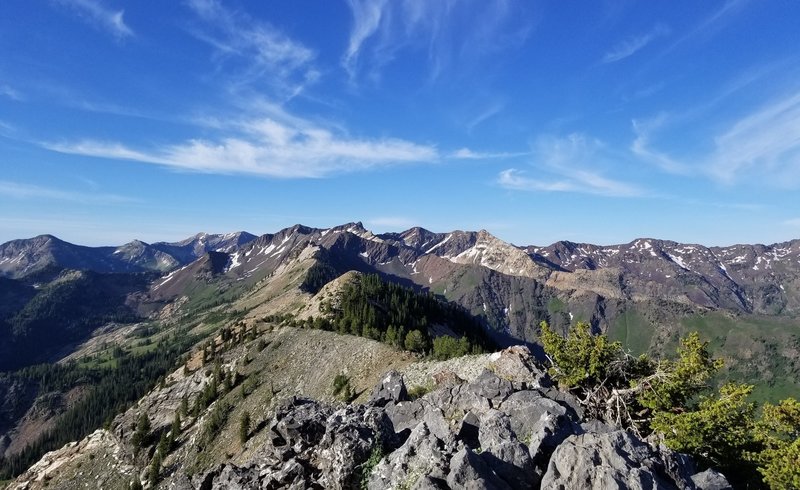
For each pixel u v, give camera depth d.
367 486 21.58
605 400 36.34
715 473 20.39
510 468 19.31
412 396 46.03
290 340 141.62
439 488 17.61
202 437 110.06
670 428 31.27
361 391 88.56
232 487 26.36
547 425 23.38
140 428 123.19
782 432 31.98
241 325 192.12
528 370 41.03
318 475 24.28
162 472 105.94
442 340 95.06
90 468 125.81
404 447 21.95
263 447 29.17
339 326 146.75
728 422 30.67
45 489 123.19
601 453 18.78
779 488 27.00
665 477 19.02
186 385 146.38
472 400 32.41
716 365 34.69
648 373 36.72
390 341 113.19
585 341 37.88
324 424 28.30
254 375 127.38
